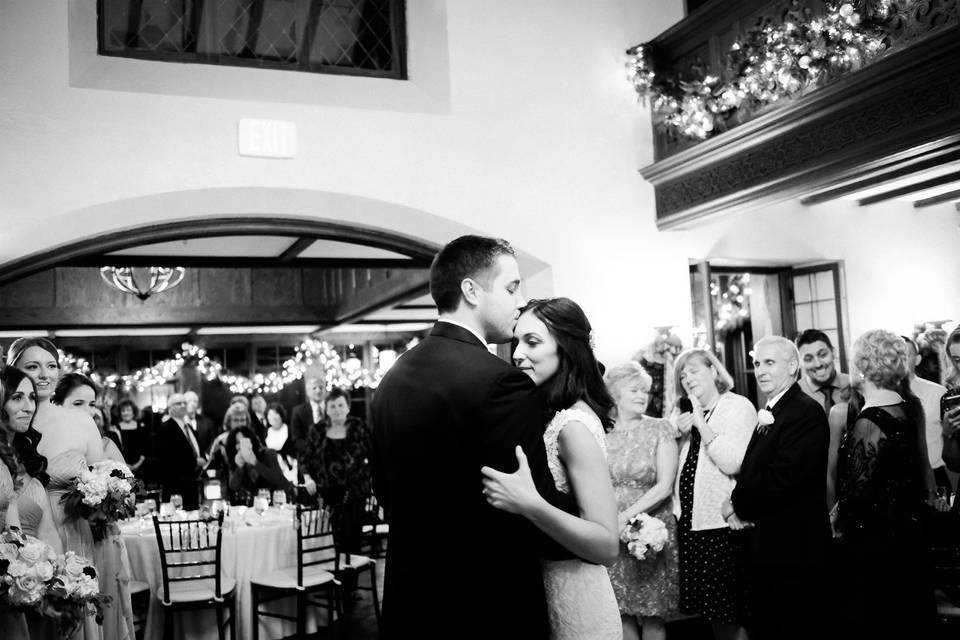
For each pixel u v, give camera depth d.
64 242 5.32
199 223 5.67
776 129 5.14
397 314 12.87
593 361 2.50
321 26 5.83
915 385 5.10
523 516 2.07
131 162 5.07
